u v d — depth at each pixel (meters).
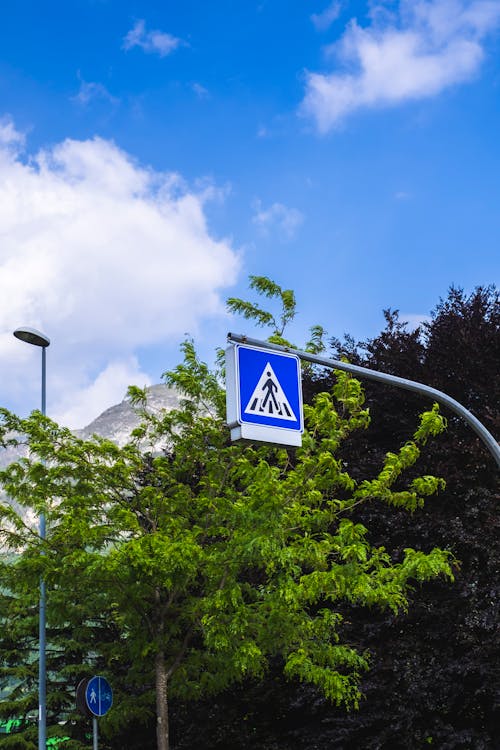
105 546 20.25
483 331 26.67
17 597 29.36
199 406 23.12
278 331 21.55
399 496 19.38
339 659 20.00
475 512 23.39
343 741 23.56
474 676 22.88
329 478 19.34
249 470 19.03
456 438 24.92
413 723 22.89
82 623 23.50
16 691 30.11
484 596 22.98
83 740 29.59
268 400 10.27
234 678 23.55
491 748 22.42
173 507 20.91
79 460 20.84
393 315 29.17
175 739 27.67
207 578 20.25
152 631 20.56
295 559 18.81
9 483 20.78
